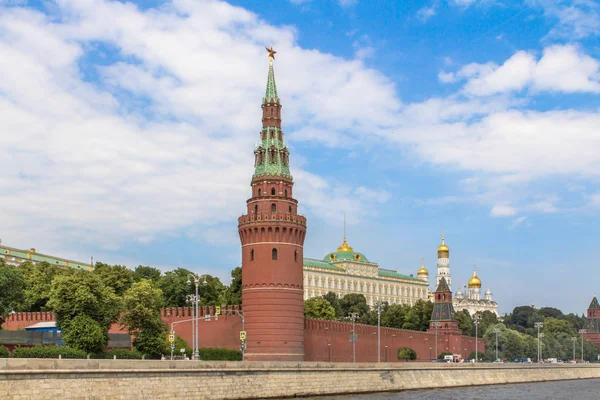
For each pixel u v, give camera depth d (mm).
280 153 136875
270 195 133000
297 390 111312
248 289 130250
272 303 128250
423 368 146500
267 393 105625
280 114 140000
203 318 140250
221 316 138000
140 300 125188
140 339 123000
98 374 82625
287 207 133375
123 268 176125
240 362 102562
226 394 98812
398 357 185375
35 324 149750
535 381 186375
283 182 134625
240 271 176125
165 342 125625
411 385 140250
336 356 155500
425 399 114812
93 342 114125
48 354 95812
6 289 141250
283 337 127688
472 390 144250
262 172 134500
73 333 113812
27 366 76188
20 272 156125
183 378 92938
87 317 115938
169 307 158000
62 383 78812
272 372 107375
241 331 126062
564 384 173625
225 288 184125
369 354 170125
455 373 157375
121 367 85562
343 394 120312
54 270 173375
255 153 137625
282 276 129375
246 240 131875
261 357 126688
